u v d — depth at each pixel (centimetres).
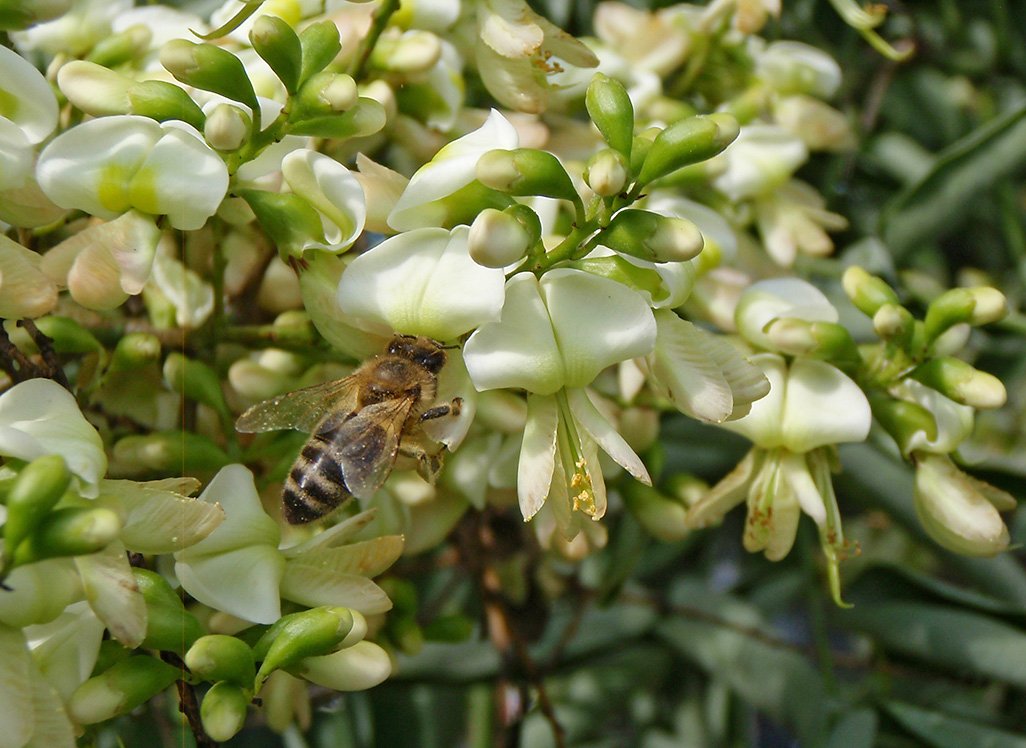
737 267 14
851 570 16
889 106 18
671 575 17
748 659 15
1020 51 18
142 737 14
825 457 12
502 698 15
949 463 12
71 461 10
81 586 10
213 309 13
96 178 11
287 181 11
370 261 11
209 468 12
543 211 12
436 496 13
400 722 16
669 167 10
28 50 14
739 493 12
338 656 11
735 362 11
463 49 13
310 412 12
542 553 15
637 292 11
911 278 16
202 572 11
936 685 15
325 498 11
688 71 15
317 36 11
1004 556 15
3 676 10
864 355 12
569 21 16
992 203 17
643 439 13
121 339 12
